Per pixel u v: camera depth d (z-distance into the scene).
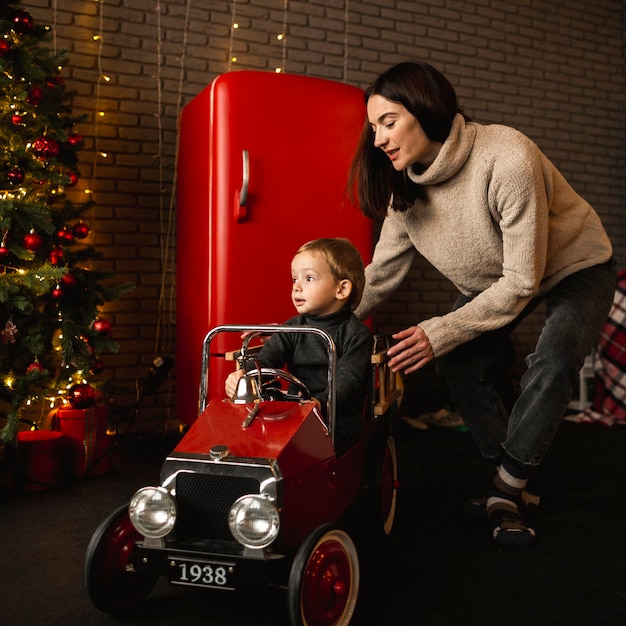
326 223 3.10
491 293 1.94
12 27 2.63
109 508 2.43
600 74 5.31
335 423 1.75
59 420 2.80
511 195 1.85
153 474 2.91
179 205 3.51
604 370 4.21
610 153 5.37
